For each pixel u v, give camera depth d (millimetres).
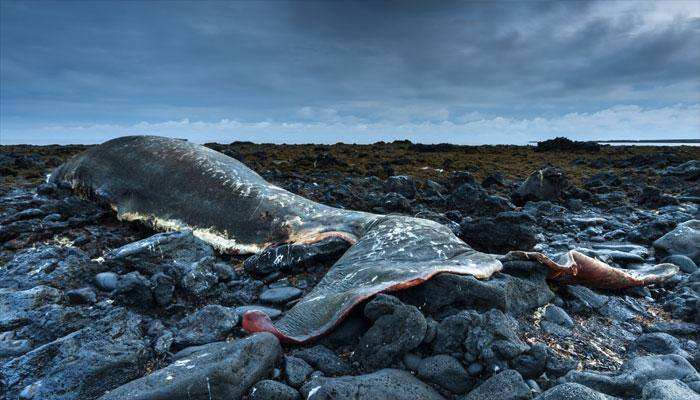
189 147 7309
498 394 3010
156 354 3633
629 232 7480
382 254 4707
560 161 21609
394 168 17484
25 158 15297
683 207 10000
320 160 17906
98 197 7449
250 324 3730
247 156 20172
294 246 5449
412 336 3439
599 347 3814
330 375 3340
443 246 4766
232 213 6309
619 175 15906
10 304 4129
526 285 4367
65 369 3164
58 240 6504
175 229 6539
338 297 3965
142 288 4367
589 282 4805
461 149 27859
